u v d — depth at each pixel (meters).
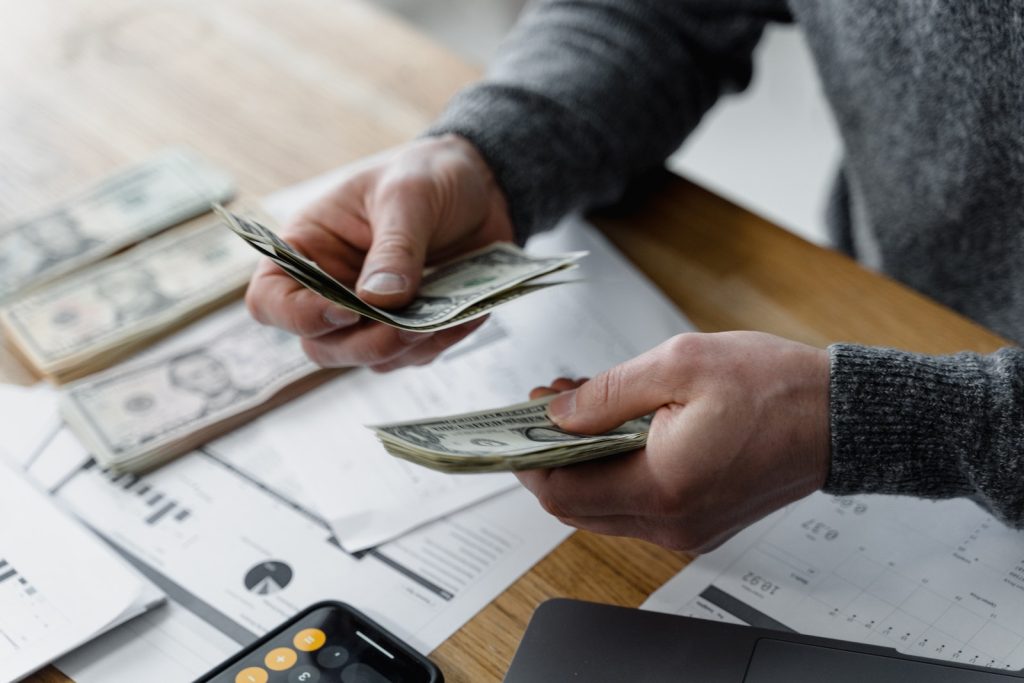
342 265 0.77
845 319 0.79
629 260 0.86
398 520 0.68
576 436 0.60
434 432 0.57
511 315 0.82
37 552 0.65
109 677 0.60
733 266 0.85
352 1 1.19
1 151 1.02
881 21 0.80
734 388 0.58
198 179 0.96
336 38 1.14
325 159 0.99
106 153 1.01
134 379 0.78
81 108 1.07
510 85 0.86
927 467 0.59
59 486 0.71
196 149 1.01
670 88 0.92
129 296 0.84
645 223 0.90
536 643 0.59
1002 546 0.63
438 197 0.75
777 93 2.15
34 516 0.68
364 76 1.09
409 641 0.61
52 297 0.84
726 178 2.05
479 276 0.73
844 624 0.59
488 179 0.81
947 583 0.61
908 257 0.92
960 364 0.61
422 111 1.04
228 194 0.94
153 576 0.65
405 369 0.79
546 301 0.83
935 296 0.93
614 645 0.58
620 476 0.59
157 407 0.75
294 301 0.70
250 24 1.17
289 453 0.73
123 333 0.81
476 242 0.80
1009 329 0.88
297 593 0.64
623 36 0.91
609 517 0.61
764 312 0.81
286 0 1.20
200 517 0.69
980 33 0.73
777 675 0.56
